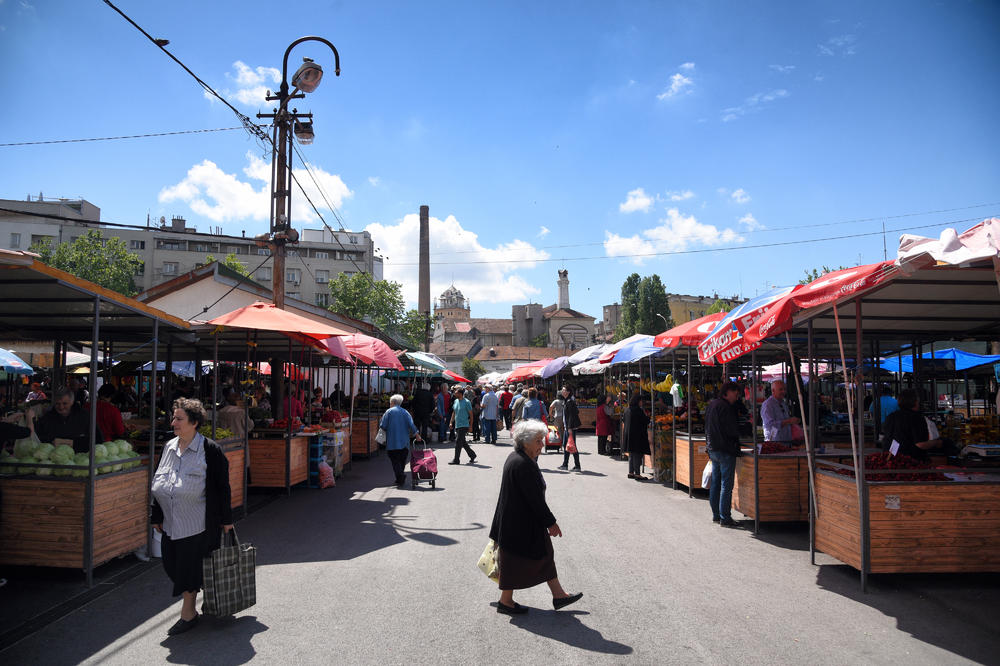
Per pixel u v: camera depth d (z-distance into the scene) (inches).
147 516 265.9
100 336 351.3
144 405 658.2
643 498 411.2
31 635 183.9
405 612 201.9
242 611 203.0
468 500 406.3
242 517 351.6
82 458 240.7
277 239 514.0
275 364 559.5
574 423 561.3
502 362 3125.0
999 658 166.2
